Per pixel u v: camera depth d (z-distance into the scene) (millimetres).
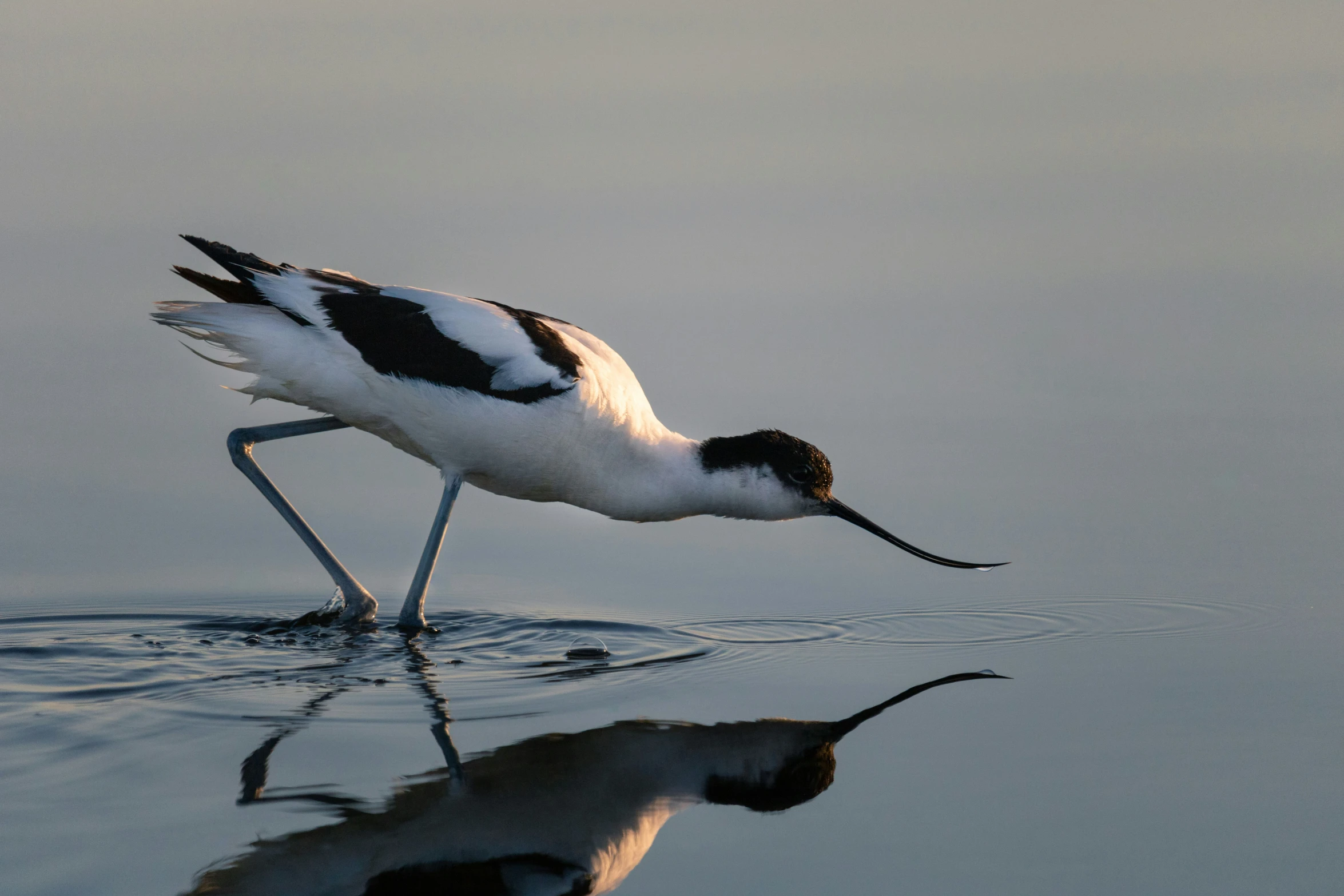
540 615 12508
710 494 13578
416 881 6844
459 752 8727
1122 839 7387
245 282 12859
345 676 10602
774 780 8273
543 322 13281
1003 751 8797
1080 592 12719
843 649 11375
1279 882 6879
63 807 7707
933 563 13859
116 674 10539
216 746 8773
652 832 7488
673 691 10219
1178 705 9703
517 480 13211
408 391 12484
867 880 6902
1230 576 12945
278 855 7062
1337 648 11000
